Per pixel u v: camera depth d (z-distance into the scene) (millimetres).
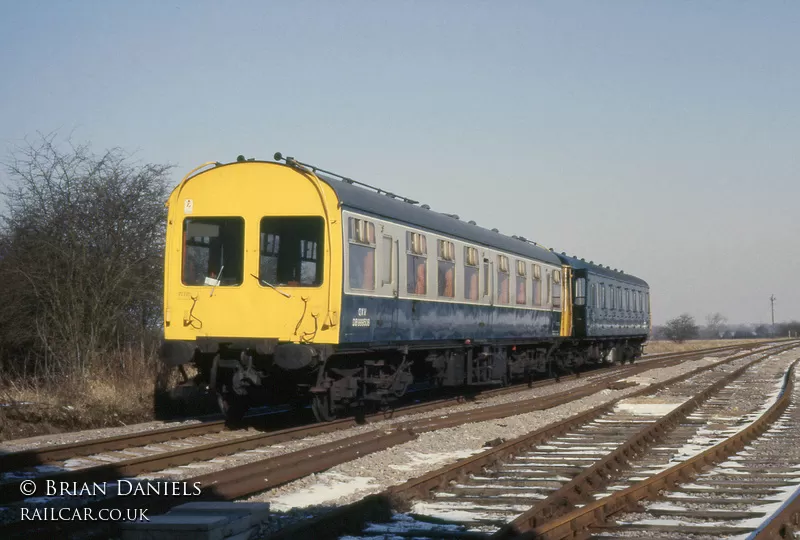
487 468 10406
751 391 22766
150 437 12344
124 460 10805
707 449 11164
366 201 14656
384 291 15062
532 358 25359
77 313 19438
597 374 31219
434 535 7086
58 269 19781
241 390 13898
